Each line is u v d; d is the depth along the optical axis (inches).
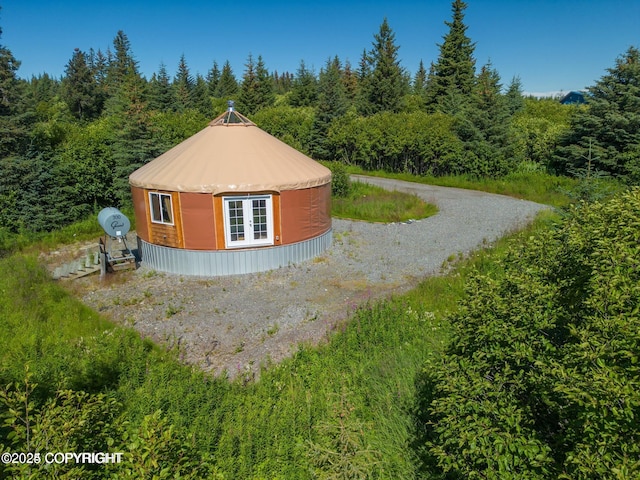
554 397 143.9
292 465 197.8
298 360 291.1
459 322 188.4
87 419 148.4
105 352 301.9
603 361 125.9
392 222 713.6
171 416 223.6
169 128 1108.5
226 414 231.3
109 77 2442.2
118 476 135.6
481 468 156.5
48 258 577.6
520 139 1069.8
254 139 540.7
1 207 675.4
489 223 681.6
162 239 505.4
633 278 138.5
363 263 519.8
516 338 161.5
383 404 236.4
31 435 146.6
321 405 235.3
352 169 1296.8
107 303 425.4
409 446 206.5
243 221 493.0
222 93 2689.5
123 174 792.3
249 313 395.2
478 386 159.8
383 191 943.0
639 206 156.9
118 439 159.2
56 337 338.6
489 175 1038.4
